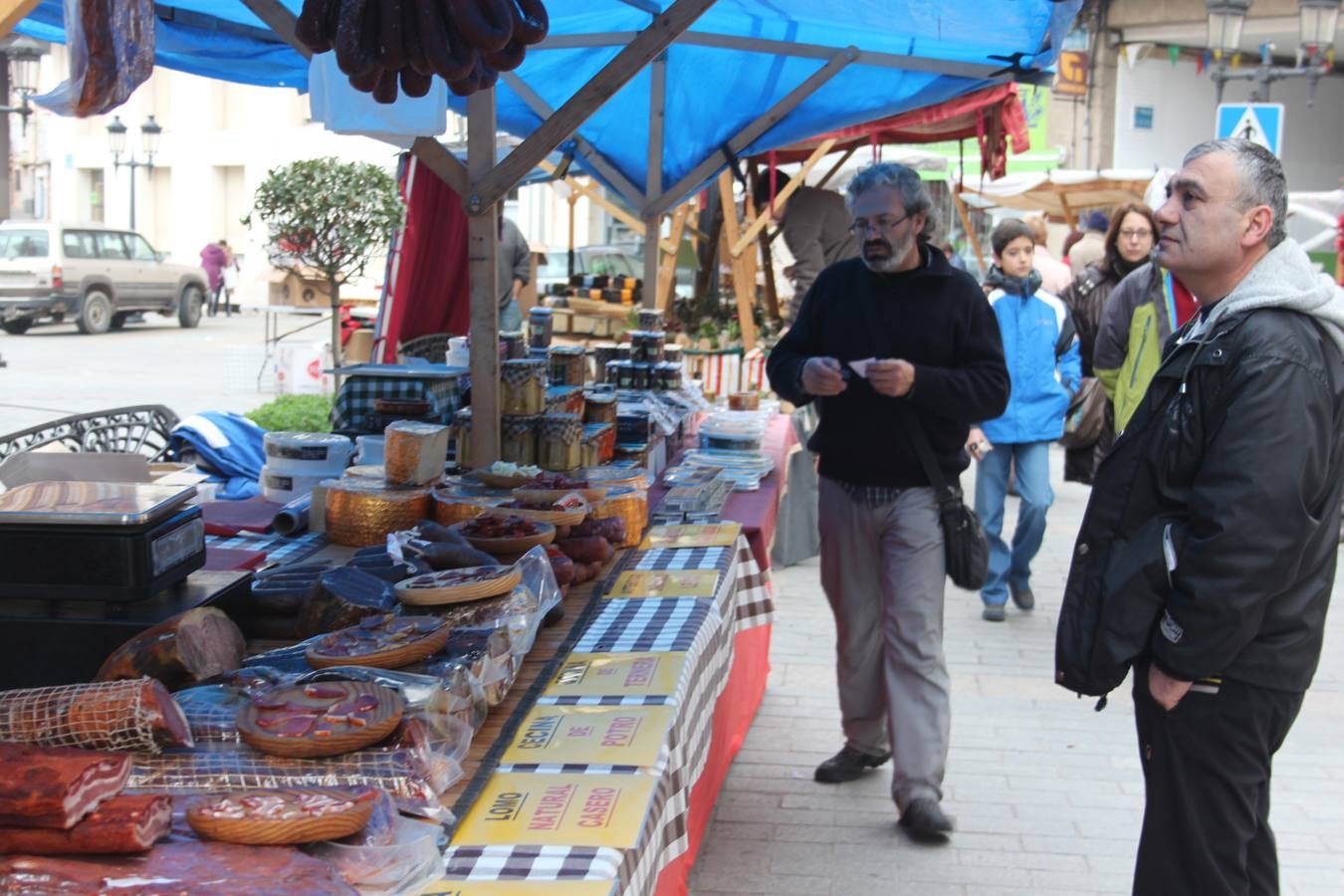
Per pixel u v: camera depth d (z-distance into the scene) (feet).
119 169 113.29
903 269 12.22
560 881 5.55
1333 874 12.21
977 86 18.13
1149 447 8.38
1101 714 16.42
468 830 6.04
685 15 10.84
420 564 8.82
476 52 6.37
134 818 5.10
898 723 12.46
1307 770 14.74
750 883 11.78
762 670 16.46
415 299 22.43
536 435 12.81
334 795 5.59
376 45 6.30
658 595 9.90
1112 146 79.36
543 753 6.92
